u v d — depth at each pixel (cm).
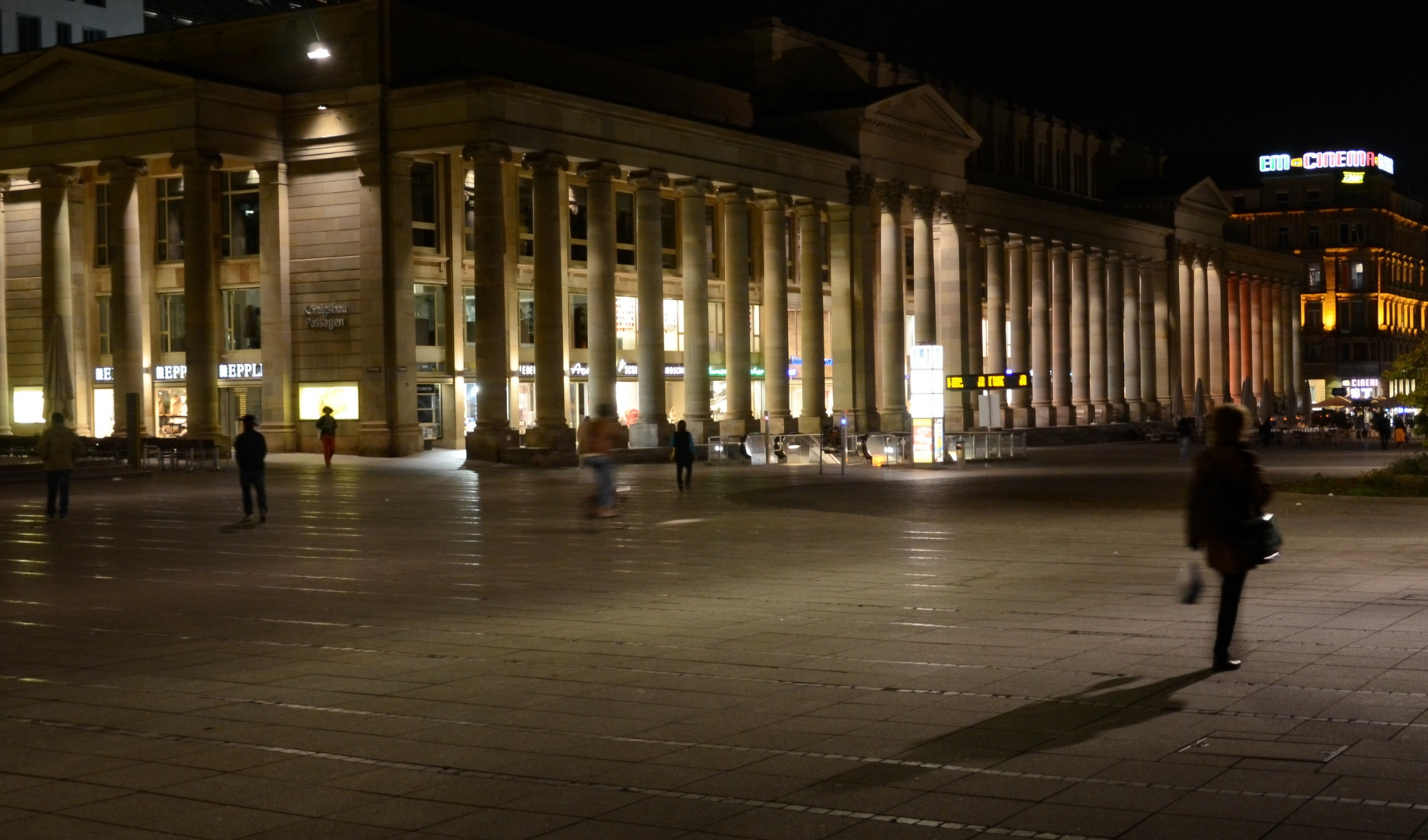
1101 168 11844
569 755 1046
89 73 5831
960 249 8388
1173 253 11181
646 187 6300
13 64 6356
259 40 6009
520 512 3328
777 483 4397
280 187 5888
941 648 1451
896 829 859
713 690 1267
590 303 6056
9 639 1596
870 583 1964
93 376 6431
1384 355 15688
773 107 7769
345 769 1018
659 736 1100
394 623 1672
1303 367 14912
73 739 1118
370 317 5744
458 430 6216
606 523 2980
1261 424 8012
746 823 876
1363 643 1430
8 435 6178
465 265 6294
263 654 1479
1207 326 11725
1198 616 1620
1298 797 904
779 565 2189
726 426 6925
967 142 8400
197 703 1243
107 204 6444
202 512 3375
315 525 3006
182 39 6141
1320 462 5584
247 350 6156
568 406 6750
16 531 2912
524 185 6581
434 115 5609
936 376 5625
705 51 7925
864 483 4359
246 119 5762
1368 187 15575
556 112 5791
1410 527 2652
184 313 6347
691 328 6619
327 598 1891
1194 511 1315
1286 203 15738
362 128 5738
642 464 5741
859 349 7525
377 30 5734
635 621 1658
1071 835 841
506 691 1274
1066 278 9744
